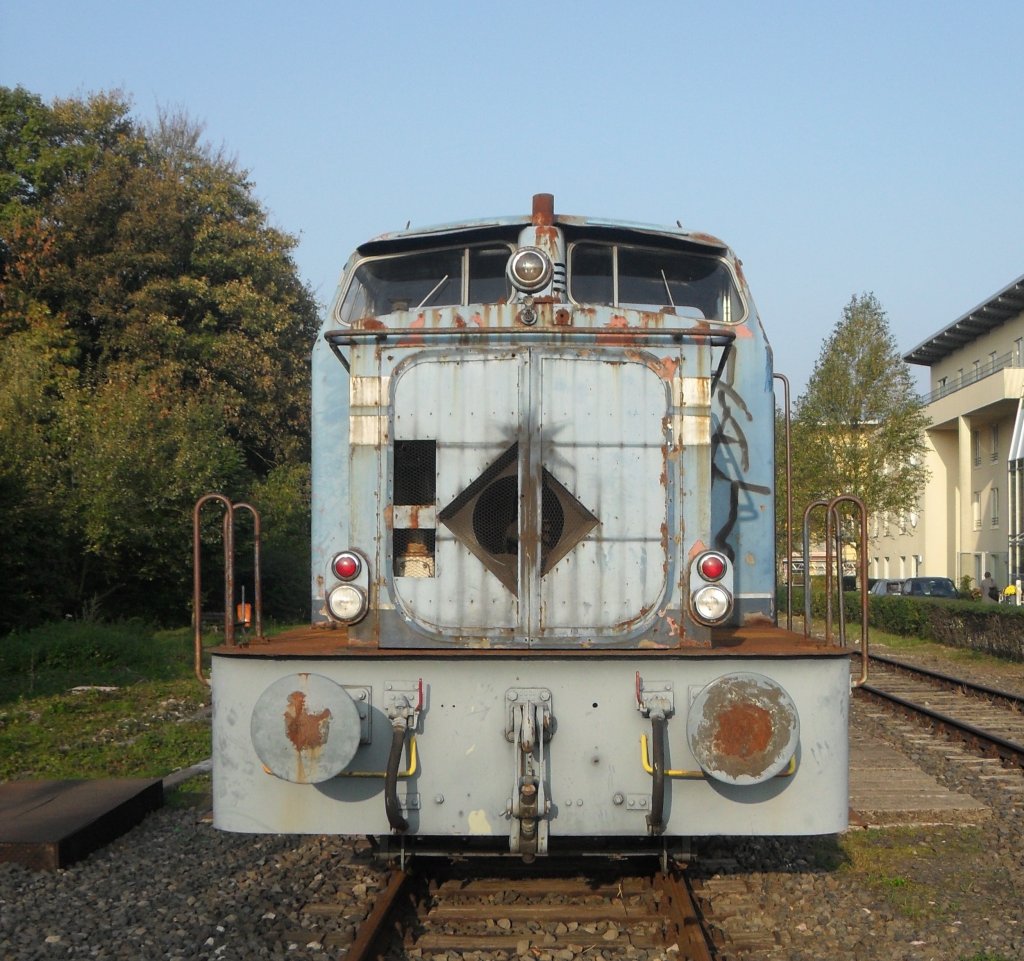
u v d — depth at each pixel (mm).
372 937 5062
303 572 31391
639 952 5207
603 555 5516
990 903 6156
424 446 5648
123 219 33000
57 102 35938
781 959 5207
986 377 41406
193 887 6262
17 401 23781
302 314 37312
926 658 21719
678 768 5168
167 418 26094
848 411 33469
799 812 5164
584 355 5598
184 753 11148
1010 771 10133
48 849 6707
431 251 6918
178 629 25734
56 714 13406
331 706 5035
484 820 5191
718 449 6664
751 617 6617
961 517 45062
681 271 6906
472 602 5516
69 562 23672
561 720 5211
